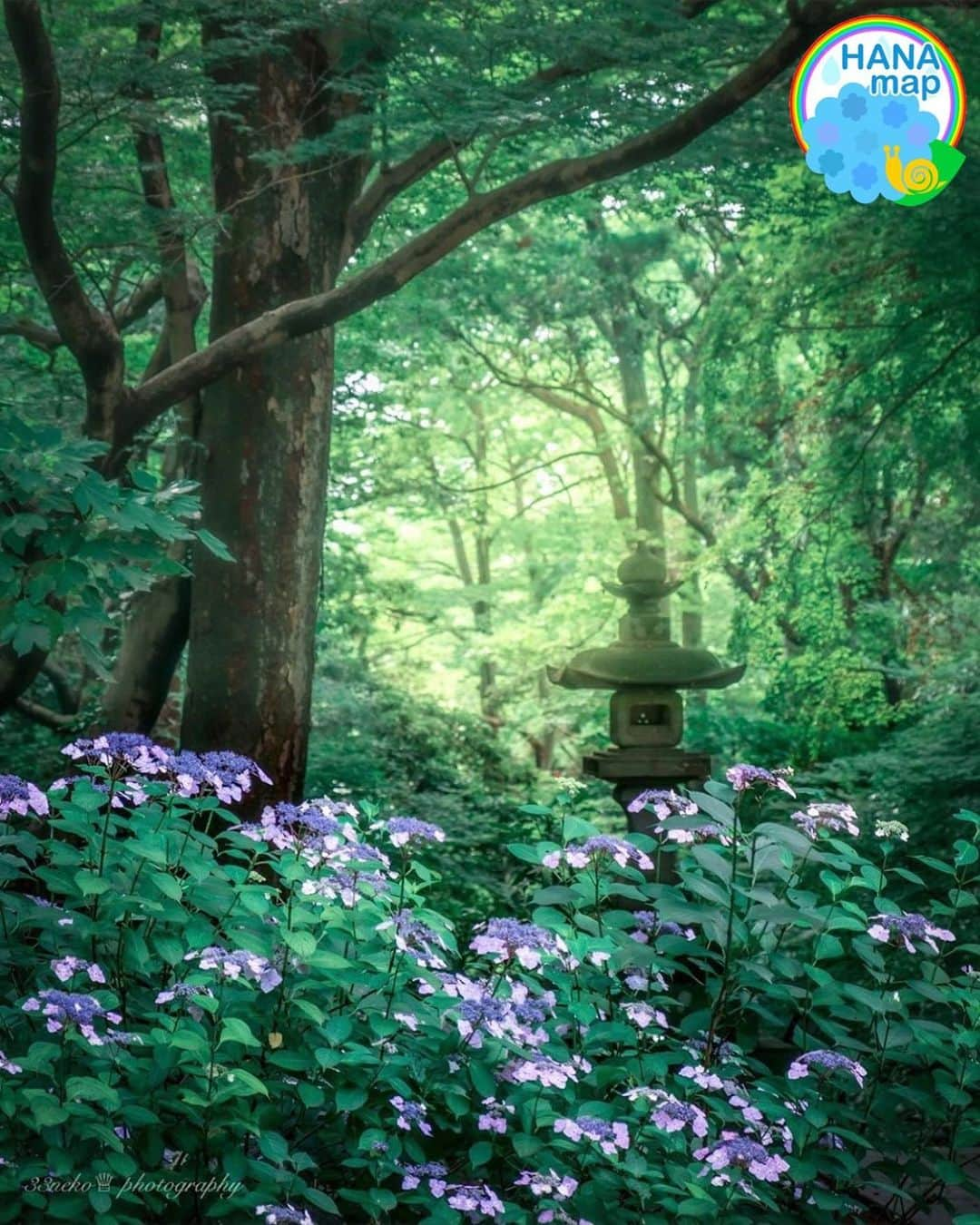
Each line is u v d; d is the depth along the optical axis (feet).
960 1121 12.25
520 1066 10.52
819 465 36.11
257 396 22.61
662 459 60.44
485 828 36.45
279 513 22.59
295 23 20.44
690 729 43.21
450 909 31.19
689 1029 12.22
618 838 12.40
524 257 47.14
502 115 19.97
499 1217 9.83
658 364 61.72
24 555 13.67
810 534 38.24
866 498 37.22
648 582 19.52
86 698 31.35
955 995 12.01
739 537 40.50
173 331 24.40
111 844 11.23
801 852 12.23
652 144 20.26
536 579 71.20
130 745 11.16
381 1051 10.40
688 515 60.54
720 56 23.27
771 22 23.82
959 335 32.19
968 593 45.06
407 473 57.82
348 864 11.25
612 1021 12.05
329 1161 10.91
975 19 25.67
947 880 26.58
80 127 22.09
